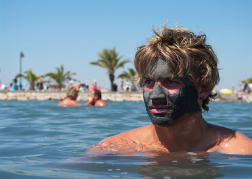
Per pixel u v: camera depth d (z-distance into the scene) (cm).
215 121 538
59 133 380
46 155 214
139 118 618
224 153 187
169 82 172
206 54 177
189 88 174
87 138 333
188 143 193
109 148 210
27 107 1070
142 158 180
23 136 350
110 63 3044
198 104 182
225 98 2697
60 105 1109
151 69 172
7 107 1093
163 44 173
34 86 3344
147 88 178
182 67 168
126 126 471
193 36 181
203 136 193
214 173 148
